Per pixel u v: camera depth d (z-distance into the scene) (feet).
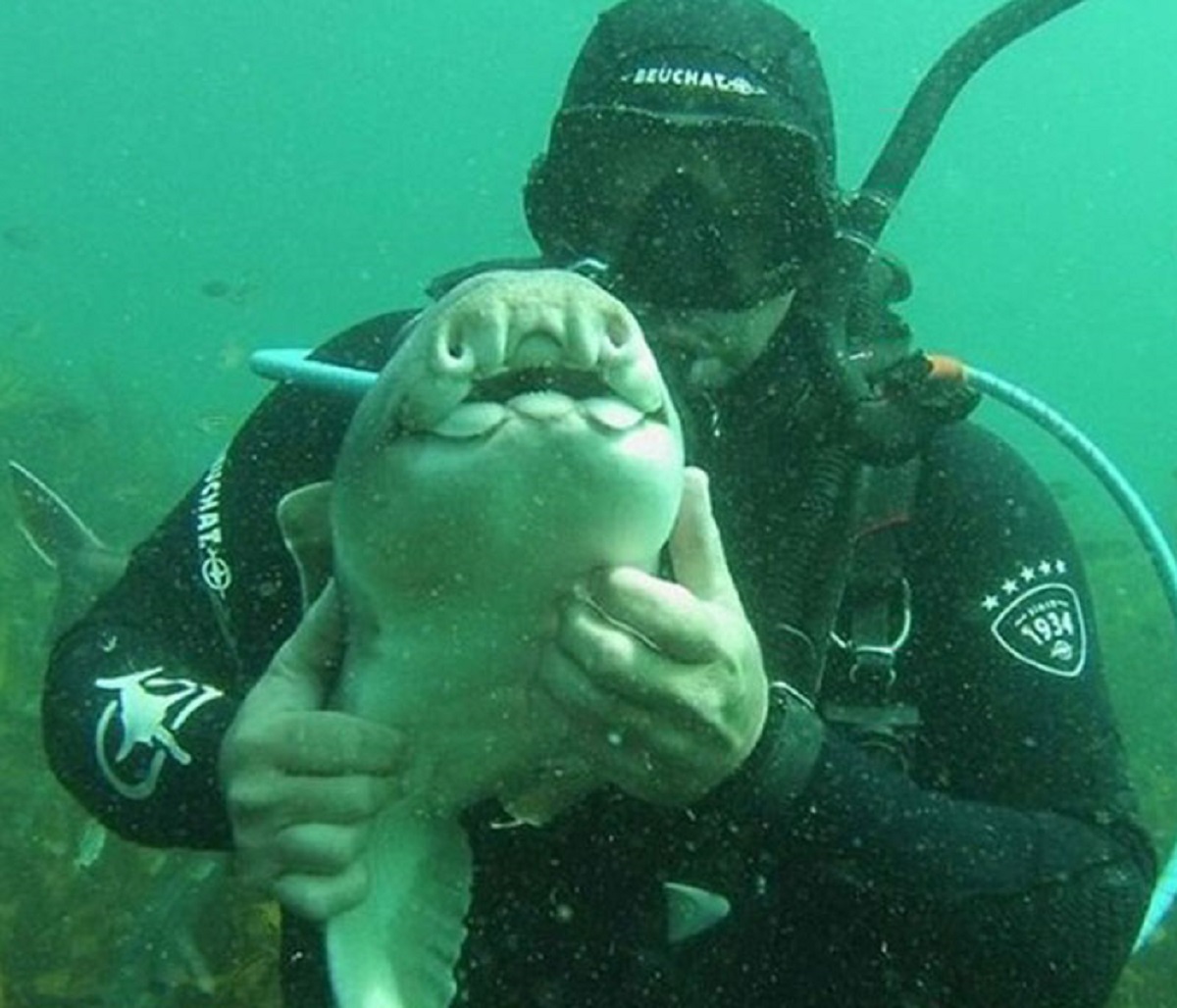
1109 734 2.41
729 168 2.59
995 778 2.39
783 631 2.31
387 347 2.84
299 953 2.48
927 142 2.80
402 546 1.53
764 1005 2.40
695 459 2.45
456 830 1.95
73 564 5.76
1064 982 2.07
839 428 2.41
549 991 2.23
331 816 1.70
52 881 5.78
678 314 2.51
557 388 1.51
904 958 2.29
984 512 2.55
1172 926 5.87
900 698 2.52
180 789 2.19
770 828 1.90
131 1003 4.77
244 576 2.70
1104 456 3.14
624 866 2.15
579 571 1.55
